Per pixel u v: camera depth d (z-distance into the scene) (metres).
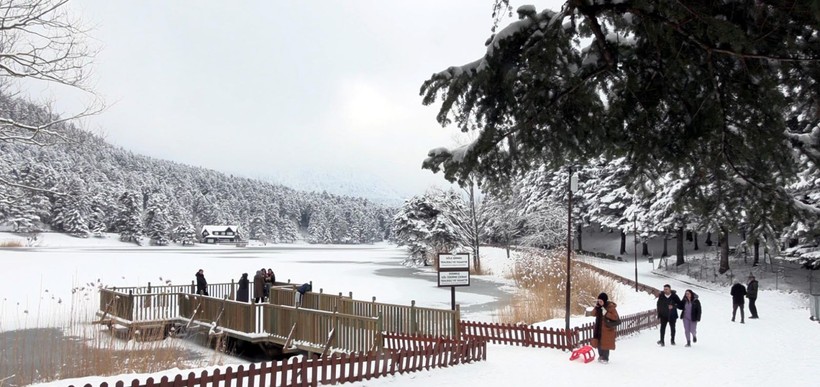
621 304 30.31
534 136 6.79
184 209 179.00
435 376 12.54
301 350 17.52
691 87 6.27
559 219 62.84
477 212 61.38
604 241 80.31
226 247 145.00
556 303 27.89
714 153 6.55
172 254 79.56
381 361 13.92
